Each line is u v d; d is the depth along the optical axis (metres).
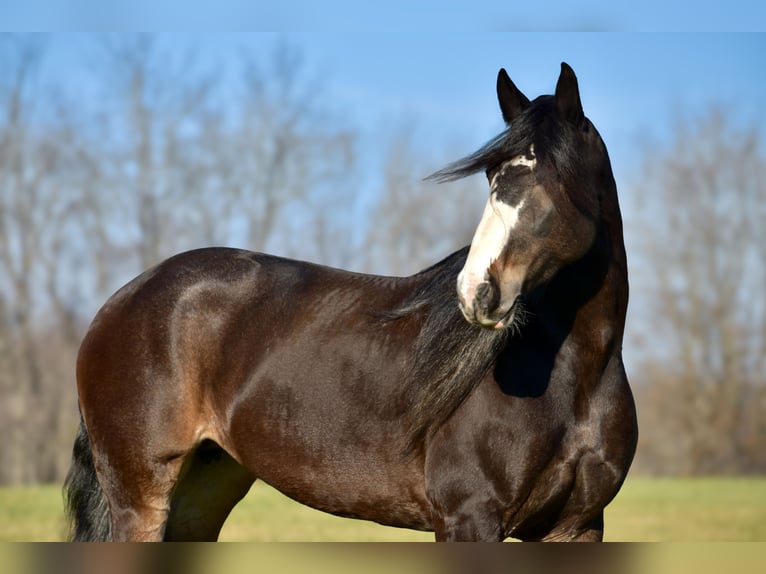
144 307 7.62
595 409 6.59
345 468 6.96
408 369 6.79
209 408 7.53
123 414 7.52
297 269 7.71
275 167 45.22
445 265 7.00
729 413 43.22
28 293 43.12
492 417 6.44
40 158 44.16
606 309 6.62
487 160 6.13
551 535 6.88
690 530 16.61
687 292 45.44
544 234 5.99
